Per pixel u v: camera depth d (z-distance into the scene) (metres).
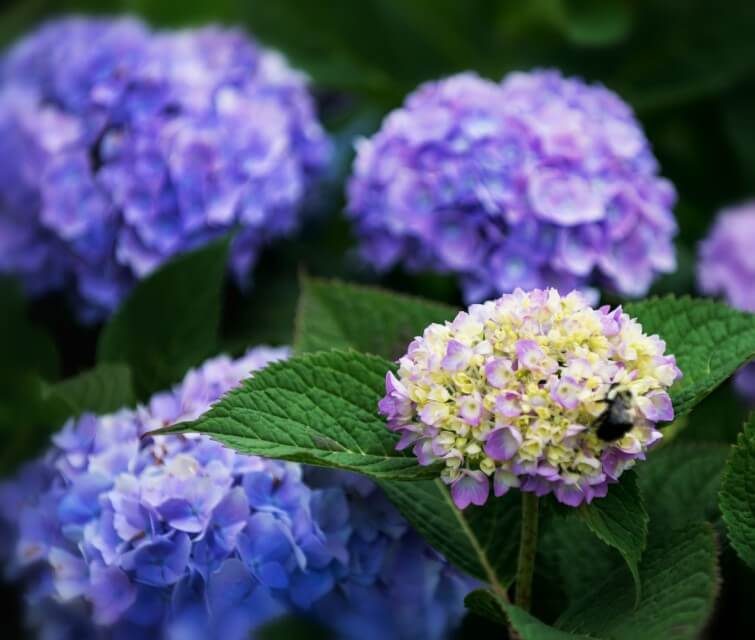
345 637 1.04
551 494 0.99
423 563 1.06
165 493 1.04
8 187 1.34
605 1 1.58
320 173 1.44
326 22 1.65
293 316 1.37
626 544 0.95
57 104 1.38
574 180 1.23
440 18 1.66
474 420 0.95
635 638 0.95
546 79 1.32
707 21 1.58
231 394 0.98
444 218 1.26
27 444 1.13
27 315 1.34
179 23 1.77
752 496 1.00
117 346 1.18
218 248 1.18
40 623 1.06
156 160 1.32
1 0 1.90
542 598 1.05
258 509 1.04
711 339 1.00
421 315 1.13
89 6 1.80
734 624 1.09
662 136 1.64
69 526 1.05
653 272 1.29
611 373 0.95
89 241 1.32
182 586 1.03
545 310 0.97
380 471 0.97
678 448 1.08
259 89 1.39
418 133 1.27
